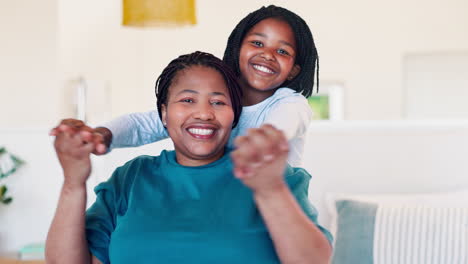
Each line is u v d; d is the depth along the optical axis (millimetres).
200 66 1001
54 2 4309
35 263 2336
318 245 828
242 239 908
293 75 1518
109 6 6023
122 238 925
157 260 906
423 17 6676
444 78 6699
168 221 927
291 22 1473
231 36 1490
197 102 980
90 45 5355
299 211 815
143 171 1007
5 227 2729
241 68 1471
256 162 729
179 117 978
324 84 6734
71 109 4777
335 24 6707
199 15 6539
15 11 4266
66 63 4617
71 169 880
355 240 2092
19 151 2717
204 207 938
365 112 6746
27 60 4273
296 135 1379
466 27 6637
